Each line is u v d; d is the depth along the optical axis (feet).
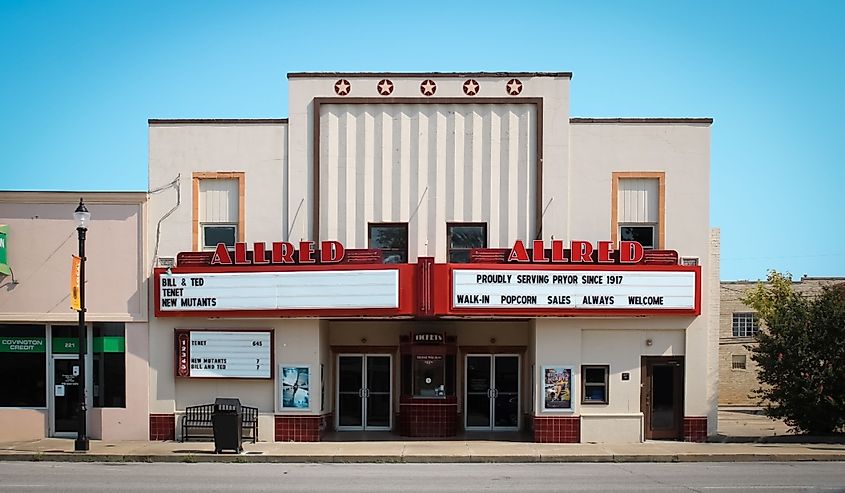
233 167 83.76
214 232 84.23
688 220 82.43
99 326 84.07
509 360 89.86
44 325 84.89
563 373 80.94
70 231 83.82
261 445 78.95
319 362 82.02
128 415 82.64
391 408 89.51
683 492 54.24
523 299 77.66
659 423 81.92
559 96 82.94
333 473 64.39
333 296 78.28
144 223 83.46
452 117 83.05
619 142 82.79
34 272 83.56
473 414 89.66
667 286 79.30
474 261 78.13
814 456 72.59
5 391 84.99
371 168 83.05
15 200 83.46
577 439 80.79
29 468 66.95
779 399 83.76
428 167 82.89
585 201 82.53
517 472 65.00
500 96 82.94
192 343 82.43
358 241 82.58
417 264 77.25
